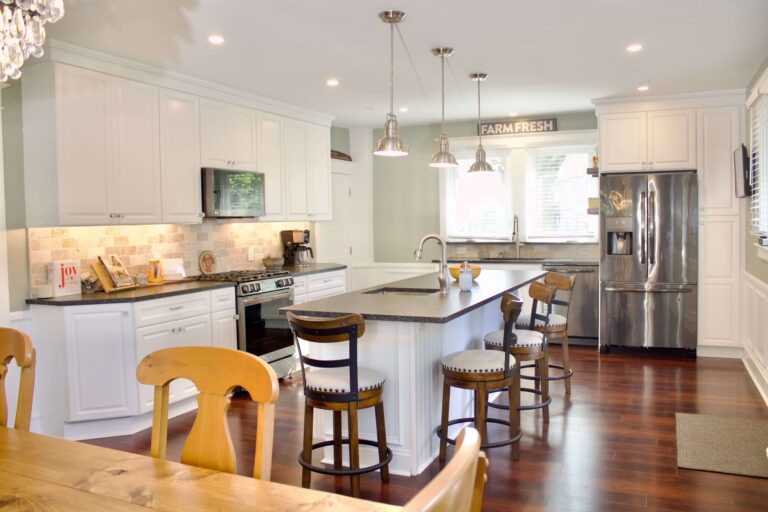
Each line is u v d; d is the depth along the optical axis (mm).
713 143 6039
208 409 1678
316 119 6555
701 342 6164
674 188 6082
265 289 5262
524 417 4281
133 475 1480
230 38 3928
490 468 3391
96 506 1312
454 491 833
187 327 4527
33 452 1641
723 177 6031
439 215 7754
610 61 4727
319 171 6613
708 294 6125
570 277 4676
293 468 3438
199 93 5012
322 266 6426
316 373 3096
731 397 4703
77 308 3943
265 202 5781
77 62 4023
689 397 4715
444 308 3342
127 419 4129
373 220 8109
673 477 3244
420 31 3891
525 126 7266
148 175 4551
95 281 4367
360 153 7898
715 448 3631
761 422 4090
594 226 7121
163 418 1771
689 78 5367
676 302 6152
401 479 3258
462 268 4254
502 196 7473
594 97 6176
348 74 4938
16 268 3990
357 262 8008
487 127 7430
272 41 4016
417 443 3311
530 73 5066
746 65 4926
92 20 3537
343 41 4055
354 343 2885
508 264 6984
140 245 4887
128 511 1285
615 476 3264
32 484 1431
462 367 3279
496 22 3746
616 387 5023
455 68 4844
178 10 3408
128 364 4086
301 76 4965
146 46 4047
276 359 5422
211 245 5617
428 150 7770
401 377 3303
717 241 6078
